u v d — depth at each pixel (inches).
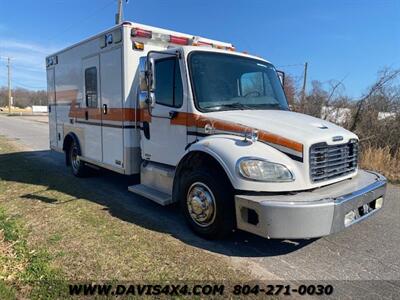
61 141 343.3
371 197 164.2
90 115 278.5
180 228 190.7
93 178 313.4
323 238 182.2
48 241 168.7
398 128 393.1
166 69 200.7
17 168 358.3
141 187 222.5
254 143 158.6
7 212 212.1
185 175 190.9
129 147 234.4
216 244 170.9
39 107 3102.9
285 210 140.0
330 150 163.0
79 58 289.9
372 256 163.2
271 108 209.5
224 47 257.0
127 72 228.7
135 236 177.3
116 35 234.1
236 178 151.9
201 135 182.5
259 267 149.6
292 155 152.3
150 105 202.2
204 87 190.1
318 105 451.2
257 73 215.9
